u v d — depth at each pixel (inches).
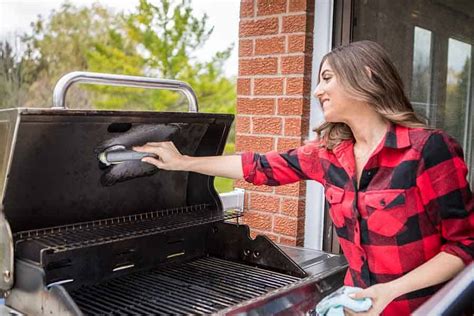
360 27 100.3
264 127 107.2
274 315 60.1
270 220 107.7
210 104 363.6
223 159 74.5
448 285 55.1
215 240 81.8
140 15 349.4
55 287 51.6
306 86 101.9
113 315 56.9
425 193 56.1
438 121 95.1
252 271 74.5
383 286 55.7
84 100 337.4
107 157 67.1
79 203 69.1
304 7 99.6
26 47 351.3
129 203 75.9
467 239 55.4
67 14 347.6
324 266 76.4
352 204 60.9
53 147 61.5
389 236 58.2
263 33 106.0
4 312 57.2
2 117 55.6
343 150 63.7
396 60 98.0
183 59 357.4
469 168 92.8
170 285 67.7
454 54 92.2
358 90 58.6
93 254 65.4
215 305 60.5
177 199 83.3
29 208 63.3
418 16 95.1
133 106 349.7
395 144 57.2
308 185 105.0
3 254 57.4
